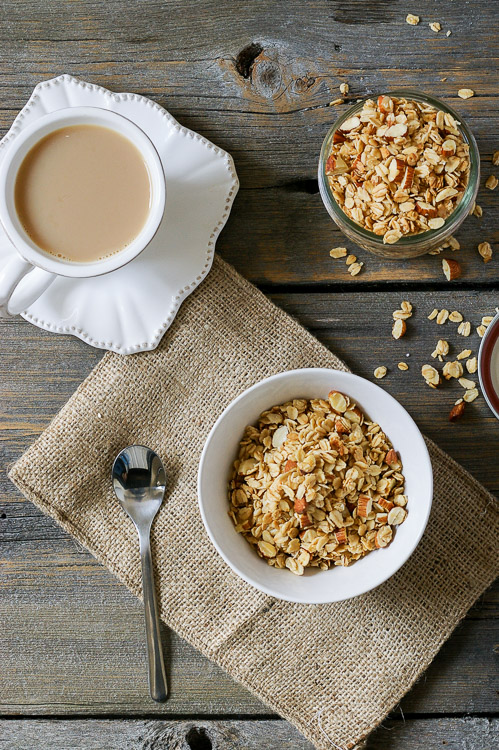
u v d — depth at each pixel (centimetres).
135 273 82
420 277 85
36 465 83
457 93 84
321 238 85
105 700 86
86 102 81
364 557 80
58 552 86
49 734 86
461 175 79
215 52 84
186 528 84
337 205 80
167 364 84
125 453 84
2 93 84
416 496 79
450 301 85
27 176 77
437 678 85
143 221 78
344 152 80
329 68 84
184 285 83
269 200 85
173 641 86
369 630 84
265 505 79
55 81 81
